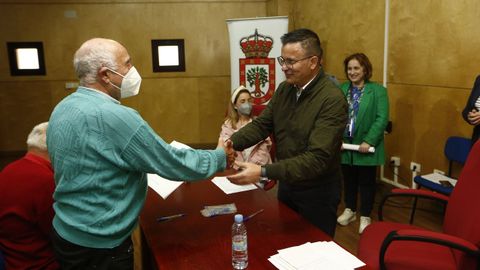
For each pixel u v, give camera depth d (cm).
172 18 652
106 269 141
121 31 646
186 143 691
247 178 168
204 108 684
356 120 334
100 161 133
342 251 148
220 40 667
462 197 183
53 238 146
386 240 165
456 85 327
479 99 271
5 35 621
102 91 140
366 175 335
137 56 655
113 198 137
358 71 333
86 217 136
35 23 625
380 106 329
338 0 487
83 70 137
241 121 312
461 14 316
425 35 354
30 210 173
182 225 175
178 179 146
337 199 203
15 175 174
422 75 361
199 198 207
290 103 198
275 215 184
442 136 344
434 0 341
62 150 133
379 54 416
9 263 176
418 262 176
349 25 468
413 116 376
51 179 174
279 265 139
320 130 178
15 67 631
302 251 148
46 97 646
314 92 186
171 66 665
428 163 362
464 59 317
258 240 159
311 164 172
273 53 504
